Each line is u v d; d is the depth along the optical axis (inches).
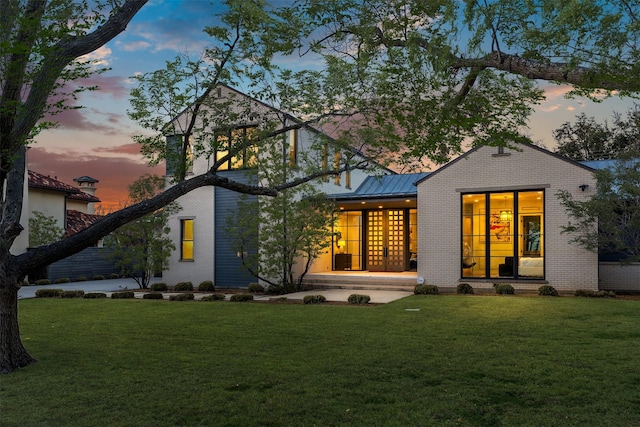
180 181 315.6
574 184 587.8
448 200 654.5
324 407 202.7
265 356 289.3
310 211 664.4
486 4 195.8
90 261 1000.9
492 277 632.4
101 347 320.5
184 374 253.9
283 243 655.1
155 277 1008.2
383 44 246.2
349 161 378.6
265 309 490.0
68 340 344.5
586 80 176.6
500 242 631.8
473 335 340.2
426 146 279.3
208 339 341.4
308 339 335.9
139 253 730.2
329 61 287.3
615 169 548.1
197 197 785.6
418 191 671.8
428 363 267.4
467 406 201.5
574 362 264.5
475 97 248.8
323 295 614.5
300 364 269.9
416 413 194.7
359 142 380.5
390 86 266.7
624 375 239.6
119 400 214.4
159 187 730.2
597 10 163.5
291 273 709.3
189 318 437.4
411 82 253.0
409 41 216.2
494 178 629.3
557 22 165.6
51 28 230.2
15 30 232.7
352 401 209.5
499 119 256.7
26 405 209.3
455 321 396.8
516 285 612.7
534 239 613.3
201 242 780.0
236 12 271.9
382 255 836.6
